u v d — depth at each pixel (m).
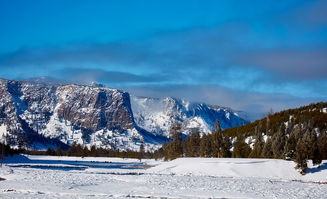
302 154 74.38
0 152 166.25
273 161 82.75
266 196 46.38
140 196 44.38
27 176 67.44
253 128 159.62
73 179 62.66
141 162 185.50
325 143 93.44
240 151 113.19
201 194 46.44
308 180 71.19
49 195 43.56
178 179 65.88
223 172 77.69
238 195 46.47
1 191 46.25
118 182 59.31
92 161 197.88
